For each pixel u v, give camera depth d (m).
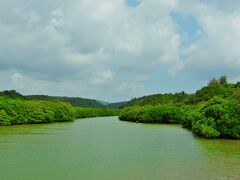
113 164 40.53
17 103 120.44
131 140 66.88
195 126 76.38
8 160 43.03
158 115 138.50
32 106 127.00
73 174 35.34
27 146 56.38
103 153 49.03
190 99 158.88
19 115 119.69
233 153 49.06
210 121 71.19
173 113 135.88
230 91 135.50
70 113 152.62
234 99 80.06
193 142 63.09
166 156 46.41
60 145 58.00
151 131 91.06
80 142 62.84
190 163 41.19
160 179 33.25
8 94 176.25
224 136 69.62
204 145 58.50
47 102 145.75
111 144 59.91
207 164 40.47
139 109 151.62
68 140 66.06
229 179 33.06
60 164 40.50
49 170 37.16
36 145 57.78
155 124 130.62
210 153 49.09
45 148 54.06
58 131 89.00
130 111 159.50
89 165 39.94
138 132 87.44
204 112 78.06
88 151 51.03
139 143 61.62
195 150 52.22
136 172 36.28
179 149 53.44
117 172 36.22
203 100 148.00
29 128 99.31
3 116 111.62
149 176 34.41
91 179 33.31
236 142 63.00
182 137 72.94
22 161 42.34
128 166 39.47
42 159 43.81
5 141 63.47
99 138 70.62
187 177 34.00
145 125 122.44
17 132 84.12
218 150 52.22
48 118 134.12
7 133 81.00
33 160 43.09
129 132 87.44
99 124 127.81
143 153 49.12
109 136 75.50
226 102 73.00
